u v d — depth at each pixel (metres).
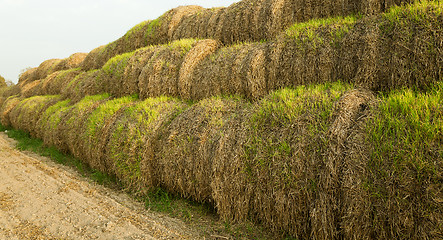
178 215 3.72
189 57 5.38
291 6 5.02
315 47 3.80
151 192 4.31
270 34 5.20
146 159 4.21
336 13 4.52
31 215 3.70
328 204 2.50
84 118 6.04
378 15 3.59
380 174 2.24
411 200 2.07
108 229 3.27
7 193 4.50
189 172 3.71
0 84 32.06
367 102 2.91
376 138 2.38
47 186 4.84
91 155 5.40
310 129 2.81
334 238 2.53
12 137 10.62
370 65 3.25
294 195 2.73
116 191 4.70
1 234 3.21
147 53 6.55
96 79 7.70
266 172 2.95
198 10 8.09
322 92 3.25
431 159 2.06
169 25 7.90
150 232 3.24
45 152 7.48
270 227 3.03
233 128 3.45
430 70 2.85
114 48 9.85
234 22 5.89
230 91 4.65
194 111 4.18
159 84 5.74
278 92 3.77
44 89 12.07
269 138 3.03
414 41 2.96
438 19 2.87
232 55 4.85
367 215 2.24
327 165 2.51
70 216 3.66
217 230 3.30
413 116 2.31
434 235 1.96
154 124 4.38
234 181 3.19
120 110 5.29
